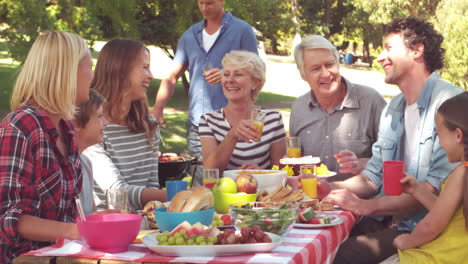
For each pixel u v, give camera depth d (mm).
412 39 3328
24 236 2244
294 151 3742
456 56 14484
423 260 2709
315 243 2209
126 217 2166
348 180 3500
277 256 1981
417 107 3379
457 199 2633
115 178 3275
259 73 3918
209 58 5320
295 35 33688
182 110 14391
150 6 13461
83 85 2453
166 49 14641
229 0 12273
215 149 3850
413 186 2852
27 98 2381
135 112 3498
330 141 3924
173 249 1977
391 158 3508
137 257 1989
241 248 1987
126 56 3395
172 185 2887
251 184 2814
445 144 2744
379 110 3889
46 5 10320
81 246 2133
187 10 12211
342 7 39469
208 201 2346
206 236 2047
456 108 2697
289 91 20297
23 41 9734
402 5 20516
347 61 35469
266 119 3951
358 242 3223
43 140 2328
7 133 2254
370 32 30734
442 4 16609
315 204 2809
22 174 2246
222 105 5246
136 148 3500
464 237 2658
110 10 10250
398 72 3381
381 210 3033
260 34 17234
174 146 10656
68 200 2477
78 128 2781
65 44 2367
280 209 2230
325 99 3883
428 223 2707
